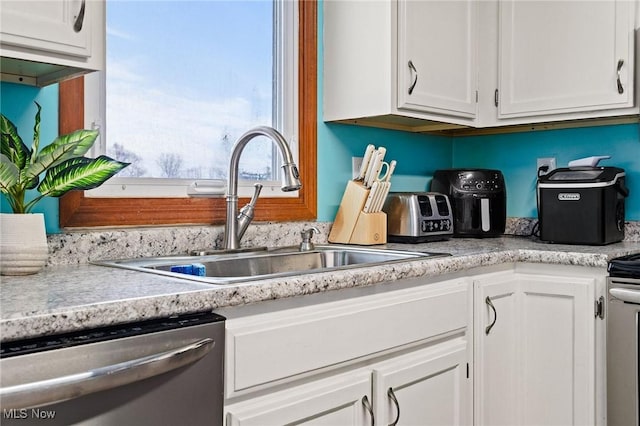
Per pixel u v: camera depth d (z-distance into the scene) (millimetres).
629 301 1659
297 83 2072
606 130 2283
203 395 1020
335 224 2057
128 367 888
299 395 1195
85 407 867
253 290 1101
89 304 910
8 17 1110
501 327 1833
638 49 1952
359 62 2012
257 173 2008
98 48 1264
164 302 981
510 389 1884
